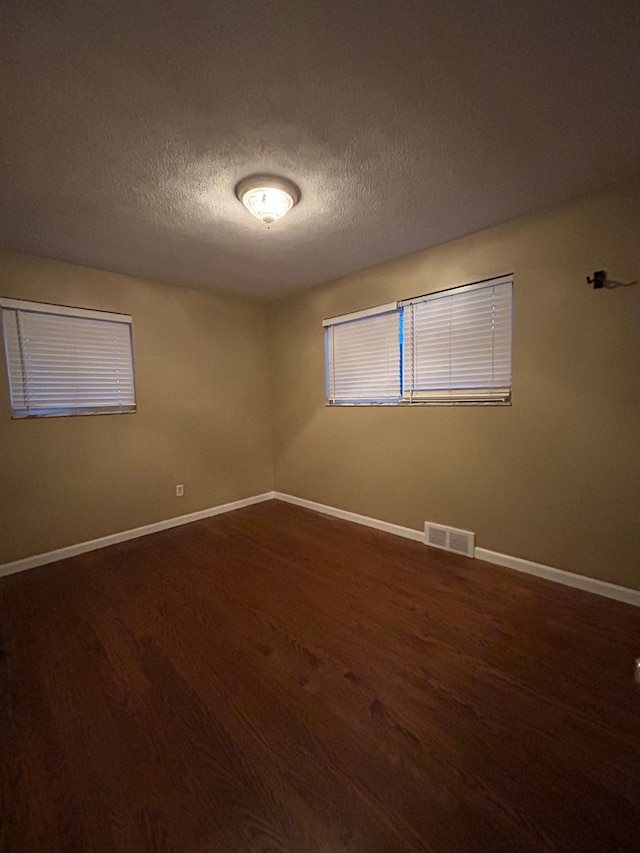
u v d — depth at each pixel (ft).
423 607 6.50
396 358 9.62
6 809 3.40
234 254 8.61
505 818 3.23
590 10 3.30
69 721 4.33
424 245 8.43
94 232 7.30
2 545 8.14
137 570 8.20
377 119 4.54
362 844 3.08
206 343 11.69
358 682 4.83
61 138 4.66
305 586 7.35
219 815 3.32
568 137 4.95
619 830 3.12
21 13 3.16
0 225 6.91
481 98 4.25
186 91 4.03
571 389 6.86
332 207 6.63
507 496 7.83
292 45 3.58
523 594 6.84
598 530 6.73
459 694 4.60
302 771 3.70
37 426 8.56
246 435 12.90
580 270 6.60
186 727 4.23
